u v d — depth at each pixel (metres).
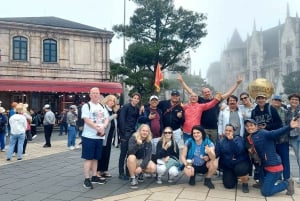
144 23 32.03
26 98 27.05
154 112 8.20
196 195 6.64
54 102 28.06
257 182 7.40
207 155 7.24
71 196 6.62
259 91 7.26
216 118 8.49
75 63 29.52
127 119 8.09
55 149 14.08
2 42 27.05
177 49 31.67
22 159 11.25
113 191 6.99
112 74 31.52
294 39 90.75
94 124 7.18
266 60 101.25
